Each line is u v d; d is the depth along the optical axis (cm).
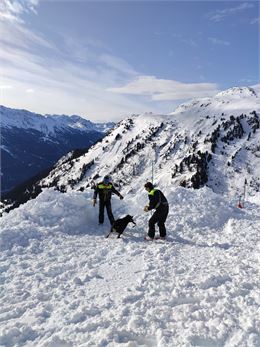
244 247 1128
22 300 740
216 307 693
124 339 600
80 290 788
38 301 734
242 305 696
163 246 1113
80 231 1255
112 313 673
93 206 1394
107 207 1334
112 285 819
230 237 1267
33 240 1089
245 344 564
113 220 1328
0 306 712
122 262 974
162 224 1204
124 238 1207
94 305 708
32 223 1216
